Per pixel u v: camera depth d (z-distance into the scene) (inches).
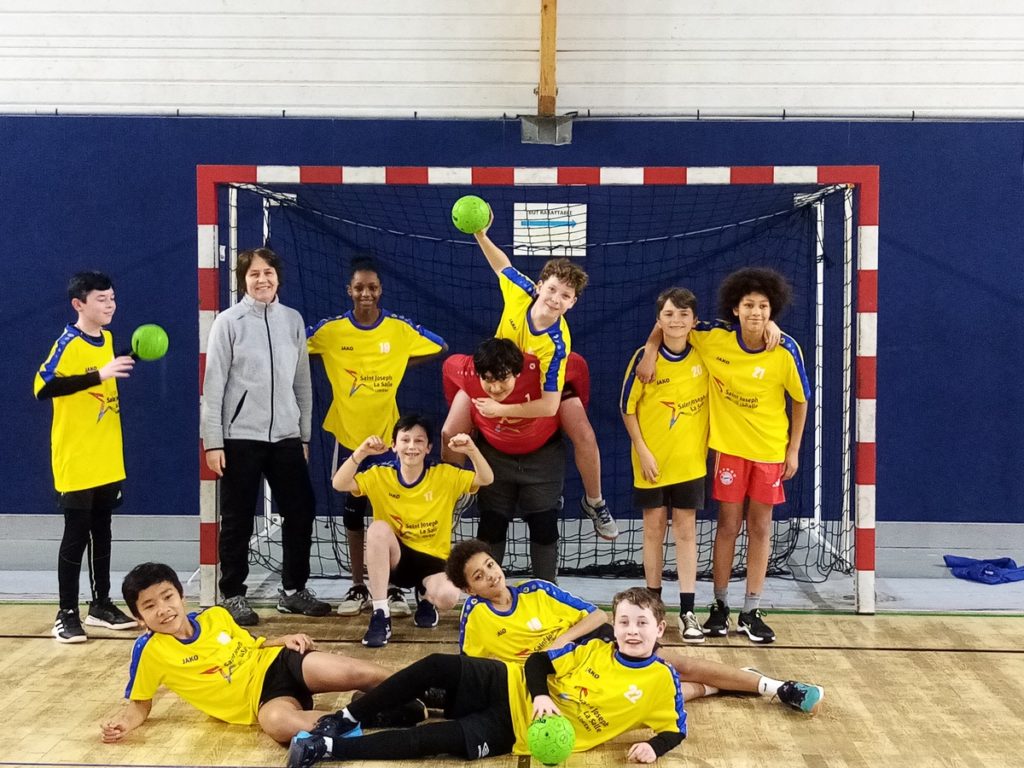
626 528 271.7
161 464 273.1
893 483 270.5
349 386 221.9
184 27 267.1
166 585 150.5
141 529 274.5
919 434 269.1
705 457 201.6
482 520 204.8
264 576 249.3
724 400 197.8
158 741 147.7
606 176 209.9
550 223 268.8
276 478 207.9
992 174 263.6
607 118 264.5
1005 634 198.8
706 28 264.1
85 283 195.9
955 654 187.0
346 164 267.4
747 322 192.4
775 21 263.7
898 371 268.4
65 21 267.1
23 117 267.3
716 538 200.5
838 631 201.2
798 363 195.5
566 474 270.8
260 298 201.8
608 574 248.5
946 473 269.6
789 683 161.6
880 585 240.8
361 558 216.1
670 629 203.3
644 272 269.7
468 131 265.6
